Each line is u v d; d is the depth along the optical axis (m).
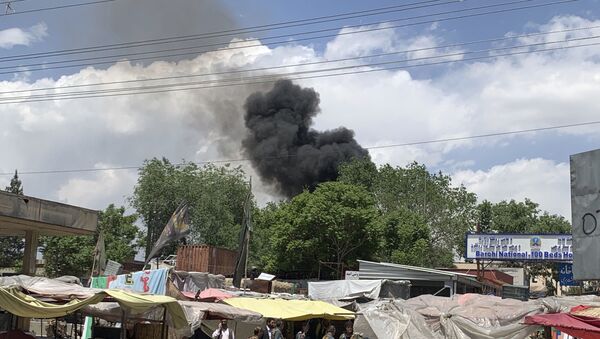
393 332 21.02
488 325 20.56
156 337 18.28
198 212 56.25
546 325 13.57
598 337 13.34
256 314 19.81
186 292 24.06
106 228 51.91
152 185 56.16
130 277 22.92
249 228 29.31
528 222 62.00
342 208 42.62
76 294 15.54
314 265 44.03
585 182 9.95
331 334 21.52
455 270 46.00
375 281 28.75
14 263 56.81
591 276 9.62
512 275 55.50
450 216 59.03
